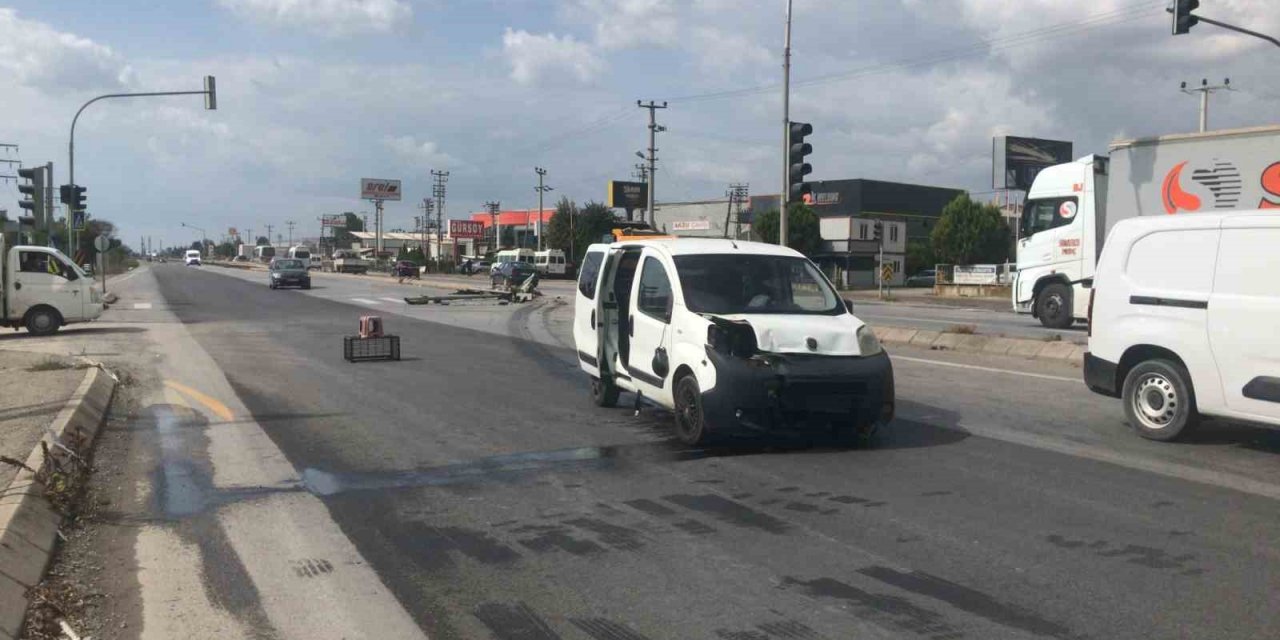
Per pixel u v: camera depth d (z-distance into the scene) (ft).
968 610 15.61
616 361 34.50
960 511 21.39
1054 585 16.72
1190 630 14.76
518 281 171.63
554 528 20.40
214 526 20.67
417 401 37.55
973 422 32.24
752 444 28.73
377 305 109.70
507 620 15.40
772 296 29.66
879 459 26.61
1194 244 27.89
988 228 244.01
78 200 113.39
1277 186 53.42
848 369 26.71
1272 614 15.38
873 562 18.01
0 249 66.90
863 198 276.21
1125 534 19.63
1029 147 251.60
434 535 19.98
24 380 38.96
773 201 294.66
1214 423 31.63
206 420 33.32
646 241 33.35
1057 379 43.11
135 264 425.69
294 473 25.46
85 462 25.09
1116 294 30.04
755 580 17.10
